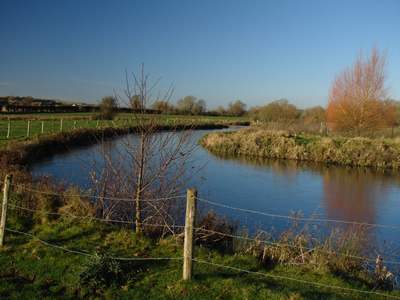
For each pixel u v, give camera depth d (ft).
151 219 25.66
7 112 209.36
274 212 39.63
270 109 179.63
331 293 17.58
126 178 26.73
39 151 71.77
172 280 17.26
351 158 78.33
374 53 100.27
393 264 24.89
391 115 104.12
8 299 14.93
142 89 23.57
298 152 85.30
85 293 15.79
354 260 22.49
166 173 27.17
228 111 306.55
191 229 16.84
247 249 23.77
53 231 23.25
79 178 48.73
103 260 17.75
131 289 16.28
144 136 24.20
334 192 50.52
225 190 49.55
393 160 74.79
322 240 26.40
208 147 102.27
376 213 40.60
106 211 26.91
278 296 16.17
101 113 157.17
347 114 104.94
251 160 82.33
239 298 15.98
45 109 229.86
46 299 15.06
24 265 18.24
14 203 26.91
